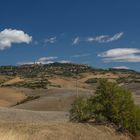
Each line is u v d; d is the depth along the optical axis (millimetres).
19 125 23188
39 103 71875
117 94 27969
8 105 99875
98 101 28297
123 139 26156
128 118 27344
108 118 27844
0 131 17094
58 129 23141
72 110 28828
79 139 23000
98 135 24734
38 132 21266
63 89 108688
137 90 125875
